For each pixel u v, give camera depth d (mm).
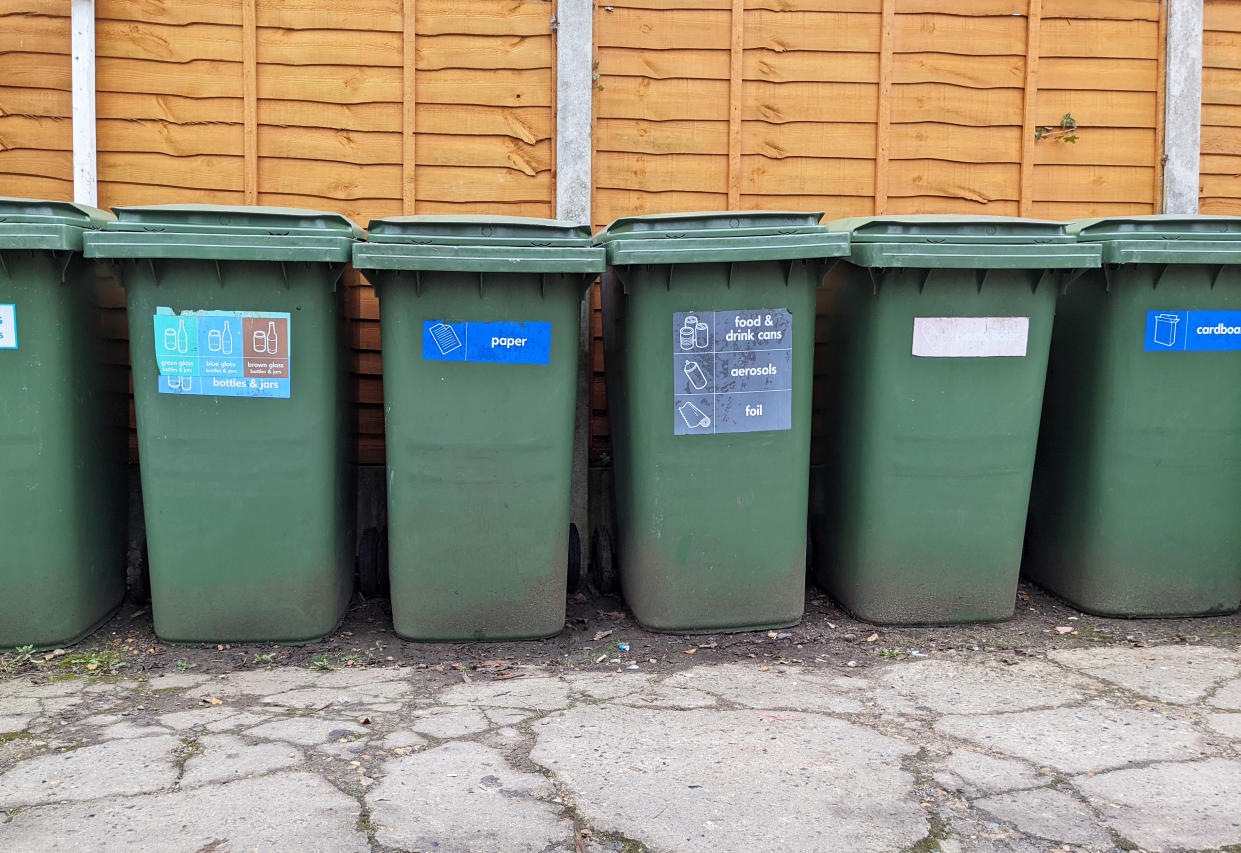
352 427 4688
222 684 3779
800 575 4383
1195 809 2803
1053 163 5625
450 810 2766
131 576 4742
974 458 4320
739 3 5398
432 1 5309
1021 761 3104
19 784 2910
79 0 5062
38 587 4039
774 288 4129
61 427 4004
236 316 3955
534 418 4105
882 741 3254
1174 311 4328
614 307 4645
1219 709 3539
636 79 5414
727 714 3490
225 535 4082
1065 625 4496
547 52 5359
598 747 3191
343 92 5309
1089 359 4508
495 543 4180
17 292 3865
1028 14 5531
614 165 5438
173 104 5238
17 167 5203
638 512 4309
